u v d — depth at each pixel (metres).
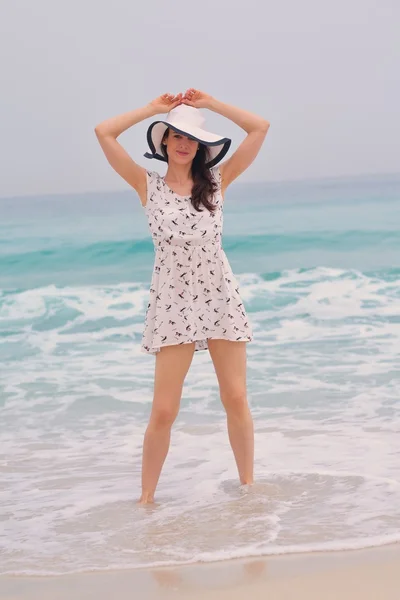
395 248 16.28
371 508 4.06
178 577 3.36
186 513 4.12
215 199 4.30
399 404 6.21
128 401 6.77
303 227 17.95
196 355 8.20
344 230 17.38
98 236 17.00
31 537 3.92
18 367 8.23
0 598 3.22
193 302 4.27
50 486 4.76
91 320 10.52
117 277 14.38
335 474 4.63
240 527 3.88
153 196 4.31
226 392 4.45
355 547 3.57
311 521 3.92
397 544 3.60
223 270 4.32
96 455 5.39
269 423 5.88
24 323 10.55
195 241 4.24
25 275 15.01
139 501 4.37
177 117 4.33
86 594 3.23
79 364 8.26
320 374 7.28
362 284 11.77
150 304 4.34
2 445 5.69
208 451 5.29
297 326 9.56
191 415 6.20
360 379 7.03
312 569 3.37
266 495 4.31
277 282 12.16
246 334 4.36
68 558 3.62
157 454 4.35
